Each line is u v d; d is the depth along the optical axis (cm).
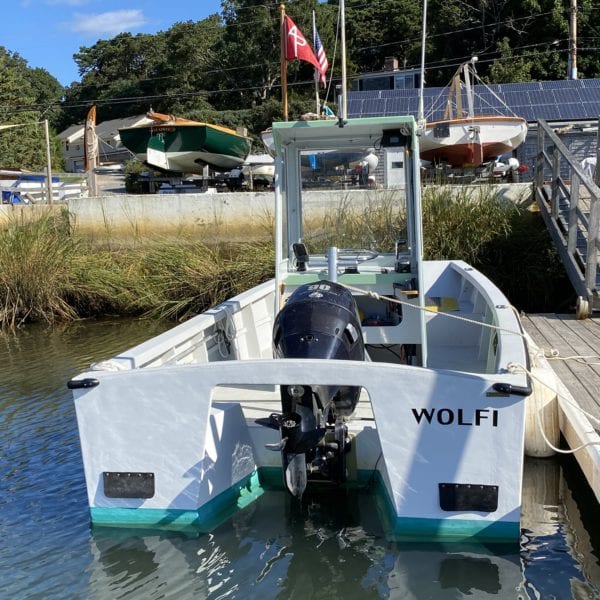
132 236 1419
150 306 1297
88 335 1155
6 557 404
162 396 399
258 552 393
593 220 792
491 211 1145
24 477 539
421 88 529
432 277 777
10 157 4369
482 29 3806
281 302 557
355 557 385
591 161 1280
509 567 373
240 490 445
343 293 461
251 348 654
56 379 861
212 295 1257
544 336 714
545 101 1834
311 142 565
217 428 423
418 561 380
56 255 1323
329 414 416
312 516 429
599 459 406
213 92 4269
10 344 1107
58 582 373
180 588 364
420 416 377
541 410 537
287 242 586
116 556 395
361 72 4175
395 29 4266
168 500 409
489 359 544
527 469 538
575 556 399
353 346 430
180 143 1781
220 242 1382
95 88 6341
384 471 424
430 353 651
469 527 382
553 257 1110
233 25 4294
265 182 1881
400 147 543
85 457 415
